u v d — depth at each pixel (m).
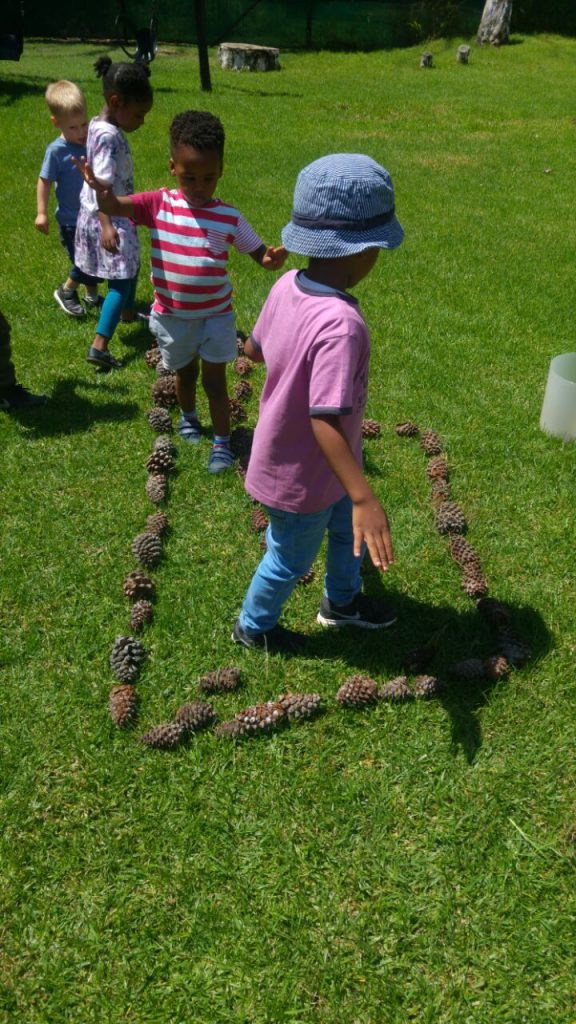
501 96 10.16
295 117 8.62
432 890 1.49
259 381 3.17
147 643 1.97
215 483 2.52
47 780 1.67
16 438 2.73
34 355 3.27
